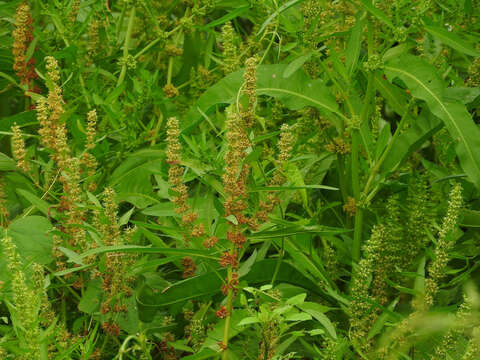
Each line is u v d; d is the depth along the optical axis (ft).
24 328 4.51
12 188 6.15
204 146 4.96
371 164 5.95
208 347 4.91
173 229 4.98
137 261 5.37
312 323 5.62
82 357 4.83
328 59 5.88
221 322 5.05
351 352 5.25
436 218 6.06
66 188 5.35
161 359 5.65
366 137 5.93
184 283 5.26
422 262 5.45
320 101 5.84
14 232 5.36
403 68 5.72
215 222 5.22
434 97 5.63
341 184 6.18
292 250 5.53
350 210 5.92
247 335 5.31
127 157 6.10
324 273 5.60
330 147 6.16
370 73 5.81
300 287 5.71
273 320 4.69
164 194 5.28
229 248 5.07
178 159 4.87
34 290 4.91
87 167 5.70
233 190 4.71
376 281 5.65
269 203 4.94
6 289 4.88
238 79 5.86
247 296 5.60
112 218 5.07
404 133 5.94
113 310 5.21
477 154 5.52
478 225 5.88
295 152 6.17
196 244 4.99
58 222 5.73
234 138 4.66
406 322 5.13
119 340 5.49
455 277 5.92
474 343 4.70
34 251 5.35
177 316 5.64
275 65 5.90
